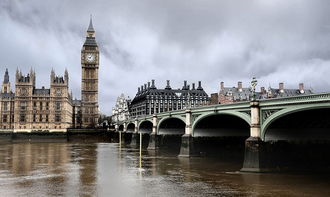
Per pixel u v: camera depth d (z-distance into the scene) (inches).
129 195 1424.7
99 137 6673.2
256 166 1929.1
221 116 2544.3
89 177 1887.3
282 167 1942.7
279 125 1977.1
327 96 1562.5
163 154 3378.4
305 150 1961.1
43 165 2432.3
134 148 4424.2
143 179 1818.4
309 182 1665.8
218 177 1859.0
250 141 1955.0
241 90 6205.7
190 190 1518.2
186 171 2105.1
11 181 1747.0
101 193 1462.8
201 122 2834.6
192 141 2869.1
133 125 5669.3
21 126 7249.0
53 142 6200.8
